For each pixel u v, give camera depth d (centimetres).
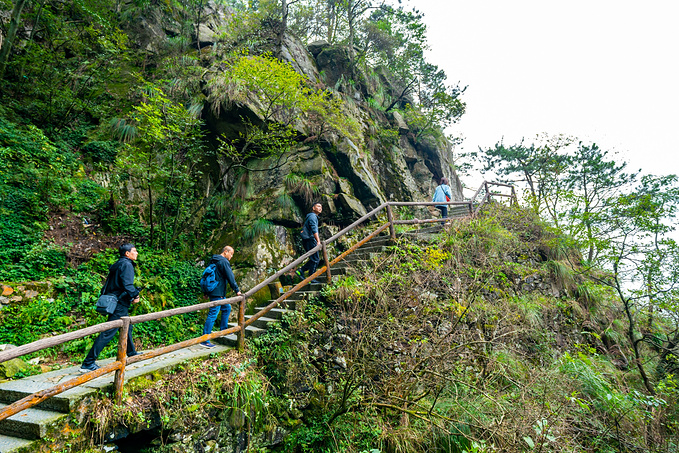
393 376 511
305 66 1240
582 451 522
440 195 884
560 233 925
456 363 510
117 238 726
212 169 934
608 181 1628
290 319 531
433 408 473
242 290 739
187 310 402
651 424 589
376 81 1583
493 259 748
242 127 915
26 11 938
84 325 552
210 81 914
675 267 804
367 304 557
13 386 342
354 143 1102
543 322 750
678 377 772
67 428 296
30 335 494
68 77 894
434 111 1474
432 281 635
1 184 632
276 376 487
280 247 834
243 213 880
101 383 339
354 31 1662
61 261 606
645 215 812
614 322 866
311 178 941
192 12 1272
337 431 479
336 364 531
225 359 448
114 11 1134
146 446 360
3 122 721
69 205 704
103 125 894
